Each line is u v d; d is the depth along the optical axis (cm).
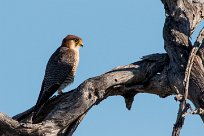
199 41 1136
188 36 1249
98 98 1229
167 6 1339
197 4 1327
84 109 1216
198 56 1162
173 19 1292
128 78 1253
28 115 1286
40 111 1288
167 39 1251
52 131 1205
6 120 1181
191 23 1286
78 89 1230
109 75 1241
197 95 1102
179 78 1175
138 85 1270
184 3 1316
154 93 1291
